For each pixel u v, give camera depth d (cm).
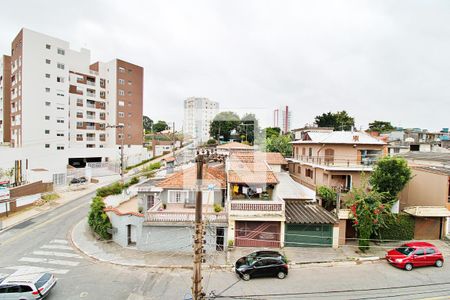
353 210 1905
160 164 4859
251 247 1922
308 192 2477
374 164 2350
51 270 1648
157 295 1383
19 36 4762
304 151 3231
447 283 1477
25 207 3088
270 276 1540
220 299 1334
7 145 5294
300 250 1881
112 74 6038
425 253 1669
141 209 2286
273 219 1883
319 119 6088
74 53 5672
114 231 2055
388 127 7188
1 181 4062
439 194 2192
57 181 4291
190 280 1532
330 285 1462
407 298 1328
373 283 1480
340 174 2503
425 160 3128
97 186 4275
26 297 1273
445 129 6419
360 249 1873
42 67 4831
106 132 6178
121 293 1401
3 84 5494
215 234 1902
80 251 1934
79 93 5703
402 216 2070
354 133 2861
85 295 1380
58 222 2608
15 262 1752
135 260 1770
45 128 4875
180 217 1902
